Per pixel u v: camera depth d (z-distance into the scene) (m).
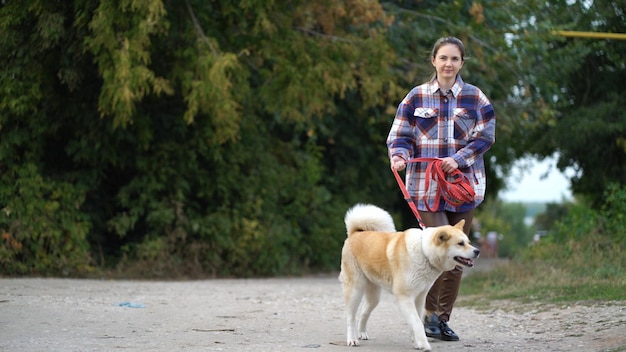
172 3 15.12
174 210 16.55
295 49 15.60
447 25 18.84
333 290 13.25
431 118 7.52
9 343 7.04
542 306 10.05
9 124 15.02
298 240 19.50
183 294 11.95
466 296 12.10
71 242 15.30
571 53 19.53
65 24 14.51
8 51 14.23
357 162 22.66
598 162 20.66
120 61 13.36
